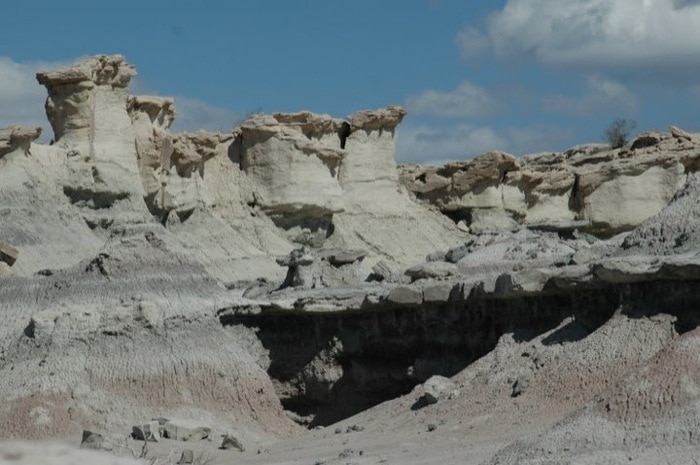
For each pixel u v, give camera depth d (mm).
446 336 73562
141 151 116750
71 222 106188
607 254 70375
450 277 78375
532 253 80000
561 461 45062
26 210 103125
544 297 68312
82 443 64250
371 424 66125
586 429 46250
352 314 76938
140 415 71500
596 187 153250
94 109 112812
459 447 56125
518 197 152125
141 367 74062
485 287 70562
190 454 62531
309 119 135250
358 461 56188
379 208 140125
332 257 92062
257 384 76125
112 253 79188
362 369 76625
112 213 111438
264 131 129375
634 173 152625
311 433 68938
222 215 125750
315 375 77312
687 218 66562
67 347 74312
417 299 73688
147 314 76250
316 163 131375
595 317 65500
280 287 85312
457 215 151500
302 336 78375
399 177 148750
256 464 61125
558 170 156625
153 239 80562
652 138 157500
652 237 66875
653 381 46562
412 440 59656
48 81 112250
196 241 119938
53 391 71250
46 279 79875
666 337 60219
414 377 73938
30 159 107000
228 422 72938
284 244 127188
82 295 77312
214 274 116125
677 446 44406
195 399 73750
